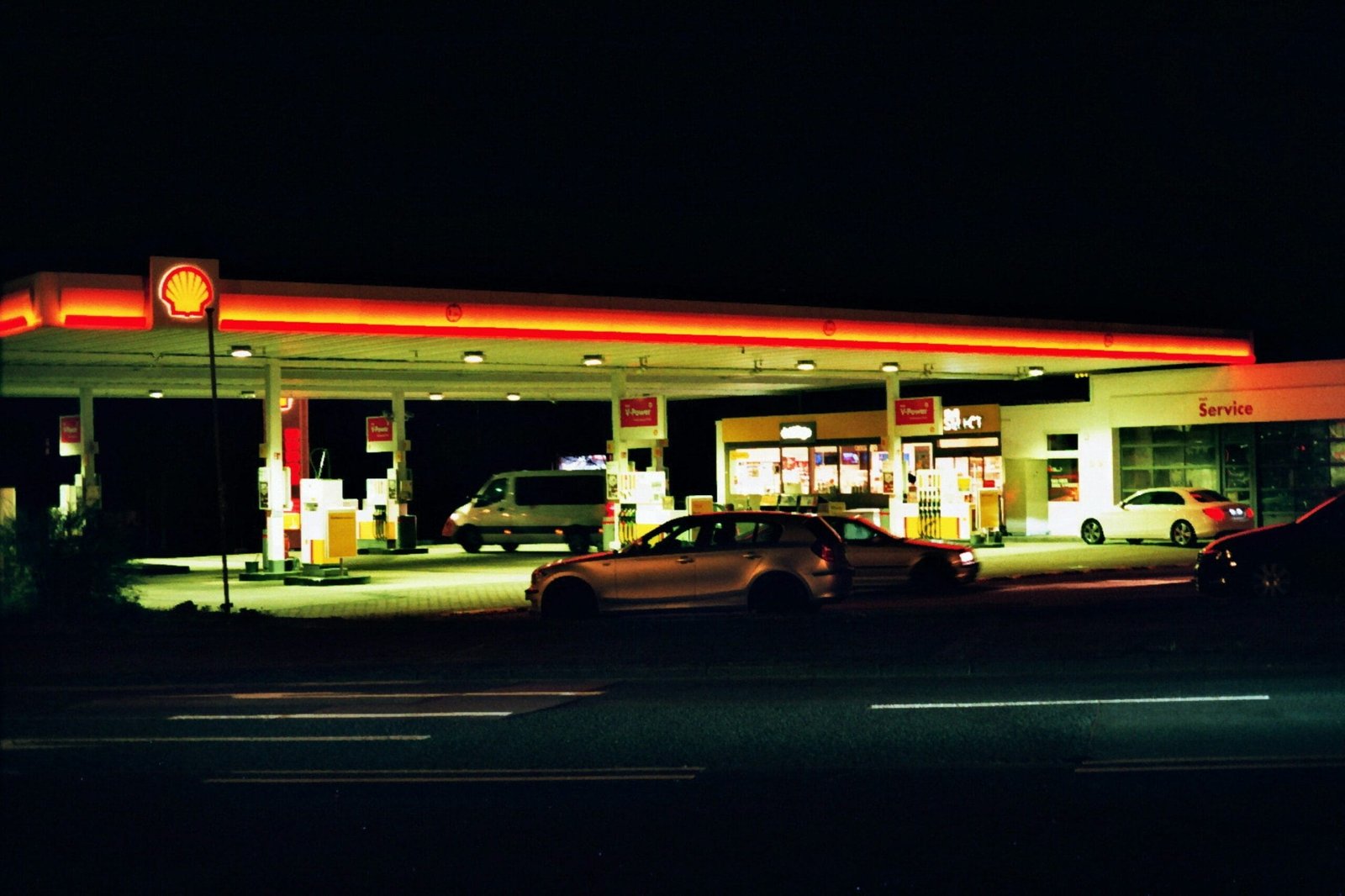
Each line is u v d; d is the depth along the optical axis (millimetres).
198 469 52031
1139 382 41188
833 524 24375
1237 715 11508
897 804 8469
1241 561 20047
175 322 22531
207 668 16422
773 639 17031
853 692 13695
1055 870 6875
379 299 24359
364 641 18359
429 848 7688
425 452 60531
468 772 9945
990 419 37438
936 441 37688
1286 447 38469
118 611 21391
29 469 49625
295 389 38781
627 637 17766
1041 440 43625
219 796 9320
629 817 8328
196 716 13398
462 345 27234
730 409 58312
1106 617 18359
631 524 33188
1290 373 38125
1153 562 30906
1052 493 43656
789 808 8461
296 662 16656
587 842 7727
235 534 52156
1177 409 40344
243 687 15688
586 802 8805
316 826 8312
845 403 51875
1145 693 12977
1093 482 42344
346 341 25938
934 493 37531
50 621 20625
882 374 37656
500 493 41969
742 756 10281
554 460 61688
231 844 7922
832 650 16031
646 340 27094
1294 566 19797
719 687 14406
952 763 9758
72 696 15188
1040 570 29078
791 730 11438
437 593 27328
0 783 9930
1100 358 34875
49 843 8031
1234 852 7117
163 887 7055
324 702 14211
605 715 12570
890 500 37719
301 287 23656
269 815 8664
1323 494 37781
